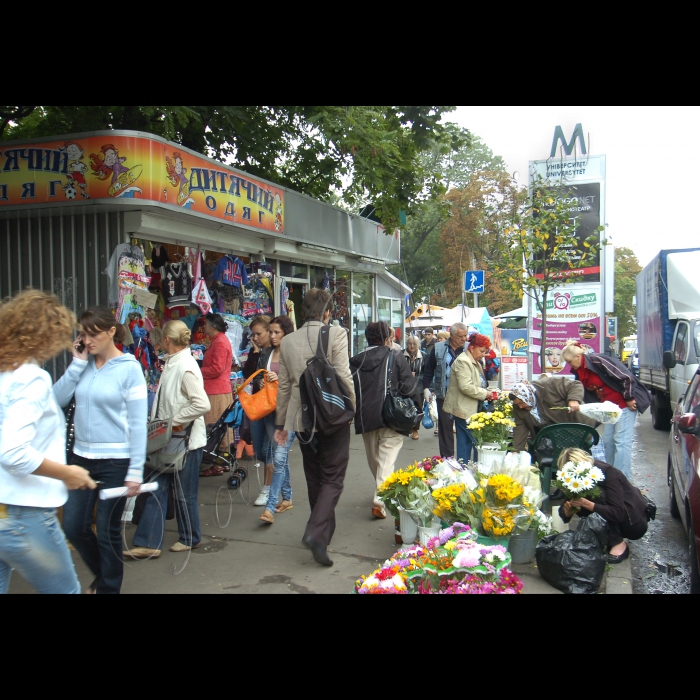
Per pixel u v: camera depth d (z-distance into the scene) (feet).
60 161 19.54
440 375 26.13
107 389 12.03
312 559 16.53
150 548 16.39
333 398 15.61
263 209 27.40
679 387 37.55
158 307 25.23
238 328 28.81
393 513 17.38
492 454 20.01
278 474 19.49
